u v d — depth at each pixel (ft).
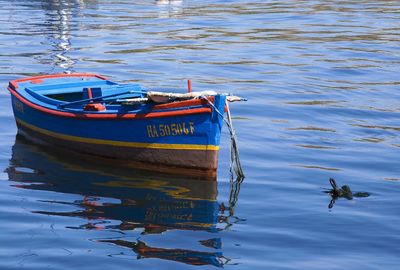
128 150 64.54
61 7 177.06
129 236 48.42
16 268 43.11
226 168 64.59
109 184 59.67
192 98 61.21
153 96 61.41
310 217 52.37
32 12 167.63
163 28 147.43
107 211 53.21
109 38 134.82
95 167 64.75
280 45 129.80
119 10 174.60
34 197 55.98
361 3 193.67
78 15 164.14
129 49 124.26
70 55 118.42
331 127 78.43
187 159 62.18
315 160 66.90
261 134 75.10
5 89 93.81
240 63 113.60
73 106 68.23
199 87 96.58
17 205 54.08
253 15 168.25
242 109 85.15
